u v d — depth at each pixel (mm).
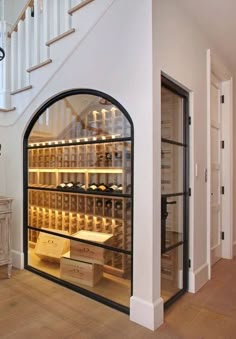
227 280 2840
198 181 2699
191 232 2564
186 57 2420
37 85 2885
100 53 2268
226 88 3594
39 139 3049
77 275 2596
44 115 2943
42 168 3045
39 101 2869
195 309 2215
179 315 2115
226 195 3617
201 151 2771
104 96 2268
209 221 2891
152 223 1951
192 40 2529
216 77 3455
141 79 1995
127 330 1907
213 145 3393
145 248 1985
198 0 2209
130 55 2061
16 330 1904
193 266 2564
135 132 2045
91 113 2529
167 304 2246
